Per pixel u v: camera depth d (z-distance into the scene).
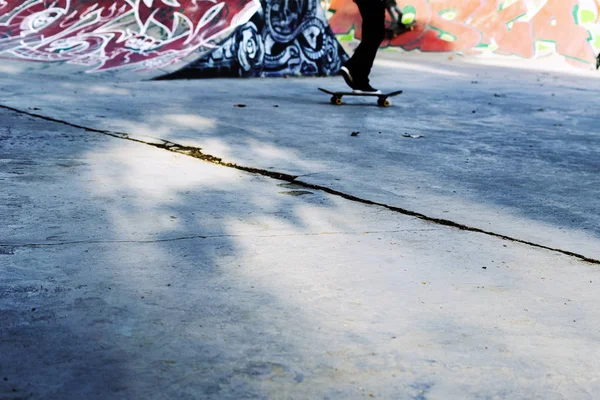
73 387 1.48
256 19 10.20
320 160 4.08
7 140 4.12
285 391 1.51
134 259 2.24
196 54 9.55
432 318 1.92
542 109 7.51
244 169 3.73
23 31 9.86
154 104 6.28
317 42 11.15
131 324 1.78
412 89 9.18
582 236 2.79
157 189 3.16
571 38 17.23
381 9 6.92
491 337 1.83
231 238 2.50
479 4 18.36
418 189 3.47
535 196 3.46
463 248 2.55
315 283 2.12
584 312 2.02
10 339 1.67
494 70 14.04
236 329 1.78
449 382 1.59
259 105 6.70
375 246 2.51
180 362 1.61
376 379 1.58
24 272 2.08
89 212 2.73
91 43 9.59
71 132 4.53
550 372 1.66
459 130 5.64
